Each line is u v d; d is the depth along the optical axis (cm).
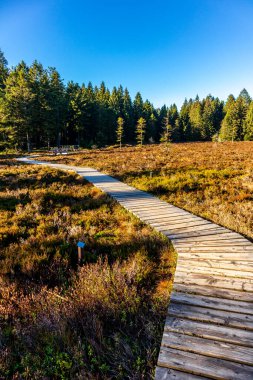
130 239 643
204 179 1412
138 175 1680
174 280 432
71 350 306
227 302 368
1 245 656
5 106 4719
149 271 493
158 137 9025
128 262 536
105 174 1794
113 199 1062
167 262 530
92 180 1541
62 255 587
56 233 739
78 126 6391
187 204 962
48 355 310
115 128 7794
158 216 817
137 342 320
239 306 357
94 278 454
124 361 292
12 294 437
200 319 332
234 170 1703
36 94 5078
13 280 488
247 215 806
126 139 8181
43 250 610
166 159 2589
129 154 3509
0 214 911
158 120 9312
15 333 351
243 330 310
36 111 5094
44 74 5853
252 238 636
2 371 293
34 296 420
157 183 1357
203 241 608
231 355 273
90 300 390
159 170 1834
